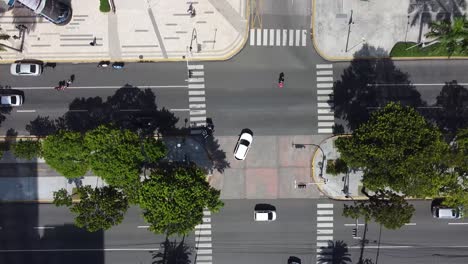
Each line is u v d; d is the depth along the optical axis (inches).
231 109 2965.1
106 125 2691.9
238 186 2982.3
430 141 2546.8
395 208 2588.6
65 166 2662.4
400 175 2546.8
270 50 2955.2
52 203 2992.1
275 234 2992.1
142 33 2945.4
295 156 2972.4
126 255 2999.5
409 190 2583.7
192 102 2965.1
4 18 2945.4
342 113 2962.6
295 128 2965.1
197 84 2957.7
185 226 2642.7
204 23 2940.5
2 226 3002.0
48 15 2763.3
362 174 2955.2
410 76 2952.8
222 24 2942.9
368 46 2945.4
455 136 2955.2
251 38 2947.8
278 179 2982.3
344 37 2947.8
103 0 2903.5
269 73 2957.7
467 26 2529.5
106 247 2997.0
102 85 2965.1
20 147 2768.2
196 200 2600.9
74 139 2642.7
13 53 2950.3
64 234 3002.0
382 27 2935.5
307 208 2987.2
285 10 2942.9
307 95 2960.1
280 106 2962.6
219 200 2753.4
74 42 2947.8
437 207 2928.2
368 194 2930.6
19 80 2960.1
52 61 2952.8
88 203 2650.1
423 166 2534.5
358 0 2930.6
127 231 2994.6
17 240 3006.9
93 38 2945.4
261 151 2970.0
